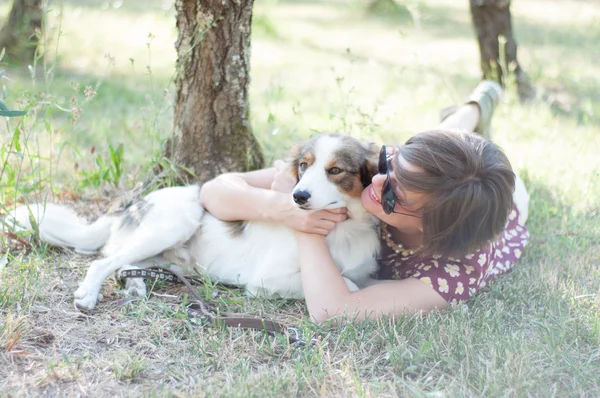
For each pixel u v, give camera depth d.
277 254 3.69
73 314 3.38
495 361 2.93
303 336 3.18
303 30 13.58
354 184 3.49
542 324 3.36
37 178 4.81
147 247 3.79
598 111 7.81
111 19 12.52
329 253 3.50
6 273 3.69
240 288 3.89
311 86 9.09
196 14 4.43
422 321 3.27
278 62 10.55
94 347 3.08
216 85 4.64
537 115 7.41
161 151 4.94
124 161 5.67
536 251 4.40
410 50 11.86
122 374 2.83
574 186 5.46
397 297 3.34
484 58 8.36
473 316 3.45
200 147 4.77
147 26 12.22
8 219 4.16
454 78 9.53
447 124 4.36
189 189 4.14
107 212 4.38
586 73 9.73
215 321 3.28
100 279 3.56
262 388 2.74
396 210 3.19
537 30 13.65
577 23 14.49
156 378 2.86
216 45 4.54
